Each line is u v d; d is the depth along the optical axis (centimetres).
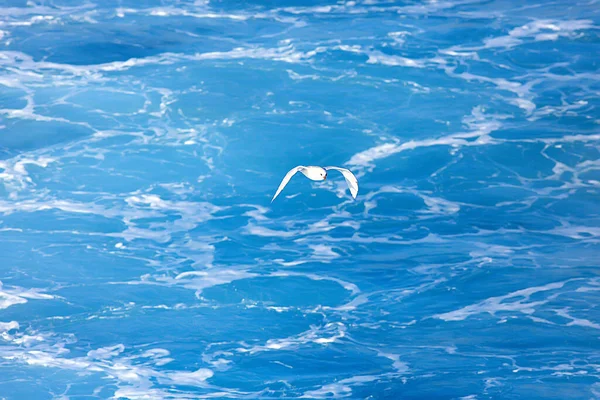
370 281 9600
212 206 10925
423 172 11544
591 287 9406
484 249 10094
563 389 8031
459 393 7988
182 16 15350
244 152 11912
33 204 10856
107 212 10750
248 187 11281
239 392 8069
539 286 9456
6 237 10269
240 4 15775
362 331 8875
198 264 9862
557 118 12550
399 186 11294
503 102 12925
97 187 11200
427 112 12725
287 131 12300
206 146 12006
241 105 12850
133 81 13388
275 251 10094
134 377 8225
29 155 11725
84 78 13450
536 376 8188
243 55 14125
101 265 9831
